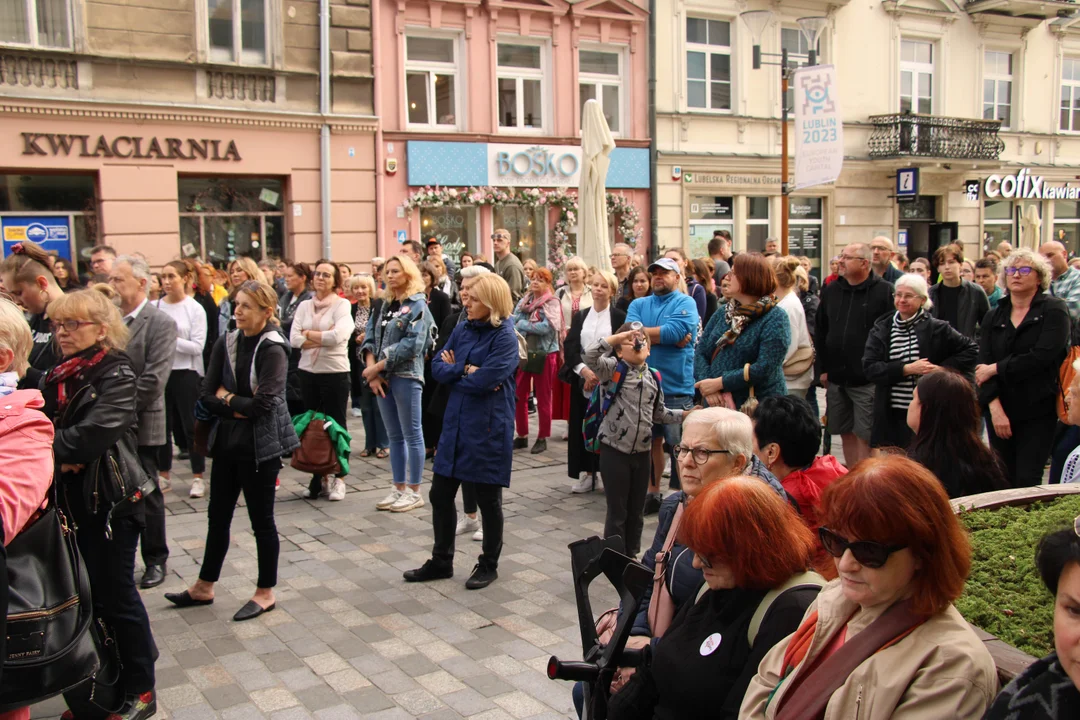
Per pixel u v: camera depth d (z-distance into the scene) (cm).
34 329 567
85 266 1399
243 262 888
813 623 217
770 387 557
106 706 375
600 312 740
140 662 380
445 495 550
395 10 1625
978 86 2272
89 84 1362
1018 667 213
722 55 1983
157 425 549
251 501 497
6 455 291
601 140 1239
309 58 1538
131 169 1400
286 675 427
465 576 562
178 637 472
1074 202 2497
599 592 533
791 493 345
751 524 238
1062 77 2417
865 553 197
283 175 1549
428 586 545
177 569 580
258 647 459
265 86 1508
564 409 905
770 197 2048
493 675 425
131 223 1408
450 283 1111
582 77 1844
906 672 189
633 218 1869
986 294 840
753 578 238
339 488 749
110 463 370
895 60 2147
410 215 1664
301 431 723
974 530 327
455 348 550
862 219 2153
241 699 403
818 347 714
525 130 1802
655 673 253
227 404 488
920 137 2125
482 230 1747
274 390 489
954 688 184
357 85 1587
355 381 1103
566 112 1812
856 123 2109
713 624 245
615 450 528
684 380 685
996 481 380
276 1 1495
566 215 1800
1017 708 164
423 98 1697
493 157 1731
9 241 1345
